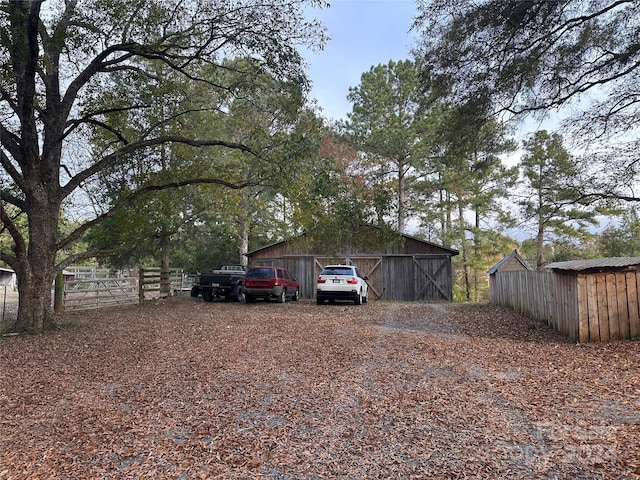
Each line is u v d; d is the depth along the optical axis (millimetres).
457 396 4973
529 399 4785
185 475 3287
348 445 3738
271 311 14469
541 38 9453
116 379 6090
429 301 20672
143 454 3666
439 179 28375
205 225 28828
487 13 9148
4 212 9203
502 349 7520
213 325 11141
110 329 10578
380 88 26734
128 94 12570
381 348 7828
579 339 7852
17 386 5832
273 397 5113
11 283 42438
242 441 3879
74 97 11297
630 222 20250
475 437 3816
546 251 34281
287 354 7438
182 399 5117
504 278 14750
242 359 7109
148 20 10188
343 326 10680
